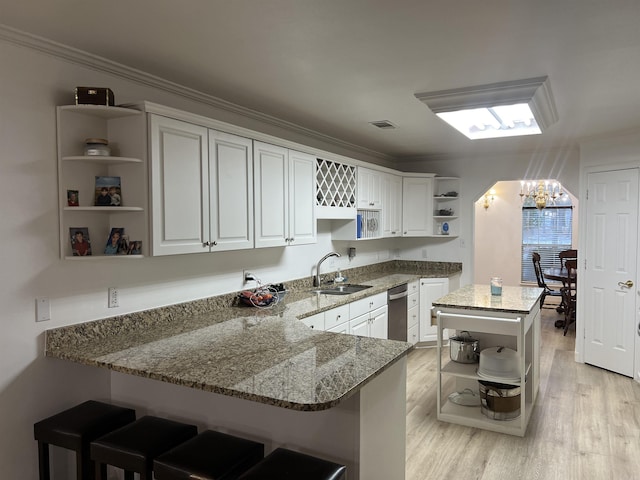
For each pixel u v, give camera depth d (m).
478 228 9.20
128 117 2.54
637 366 4.48
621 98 3.29
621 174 4.61
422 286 5.74
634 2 1.87
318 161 4.22
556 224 8.80
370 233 5.30
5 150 2.21
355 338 2.61
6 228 2.21
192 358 2.21
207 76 2.83
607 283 4.79
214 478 1.77
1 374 2.21
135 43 2.33
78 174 2.49
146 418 2.25
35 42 2.26
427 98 3.18
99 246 2.61
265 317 3.22
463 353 3.76
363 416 1.98
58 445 2.17
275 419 2.13
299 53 2.45
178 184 2.69
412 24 2.09
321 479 1.71
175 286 3.13
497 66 2.64
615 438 3.33
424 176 6.04
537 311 3.96
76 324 2.51
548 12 1.96
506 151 5.76
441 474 2.87
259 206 3.37
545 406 3.90
